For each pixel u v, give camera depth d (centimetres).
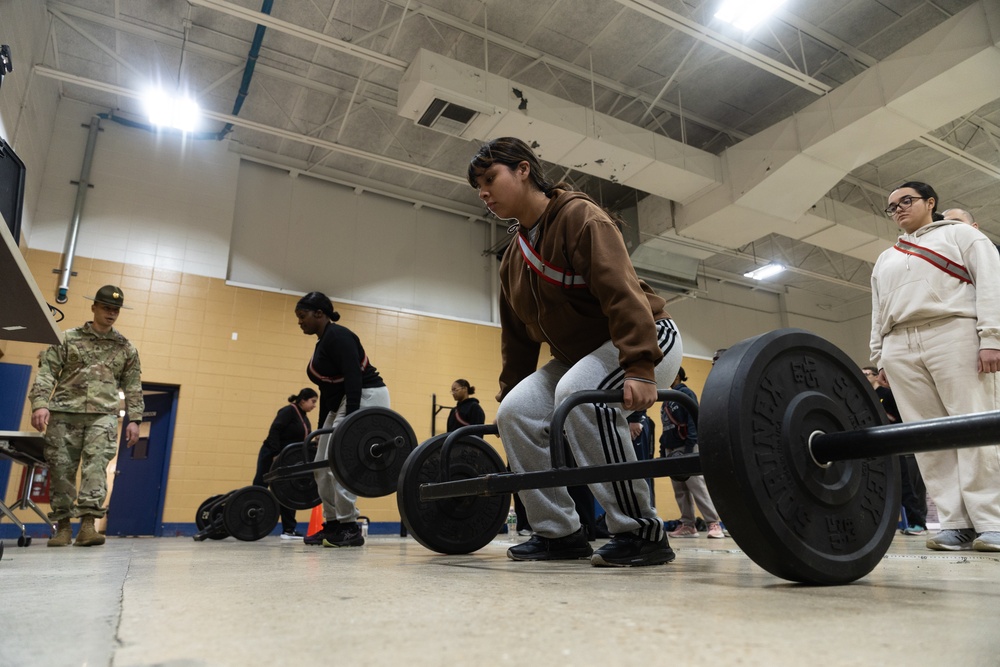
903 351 215
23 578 115
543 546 167
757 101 735
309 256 780
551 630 53
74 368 310
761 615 60
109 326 324
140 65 655
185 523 628
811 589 85
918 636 49
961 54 522
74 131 678
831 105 610
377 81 685
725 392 86
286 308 732
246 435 675
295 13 593
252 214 761
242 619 60
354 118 737
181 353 668
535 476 118
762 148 674
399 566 142
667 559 138
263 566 144
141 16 605
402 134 762
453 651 45
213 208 725
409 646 47
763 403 88
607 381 139
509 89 593
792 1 600
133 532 624
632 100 723
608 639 49
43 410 295
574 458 140
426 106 573
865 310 1231
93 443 308
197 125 658
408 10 590
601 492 138
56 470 303
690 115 753
